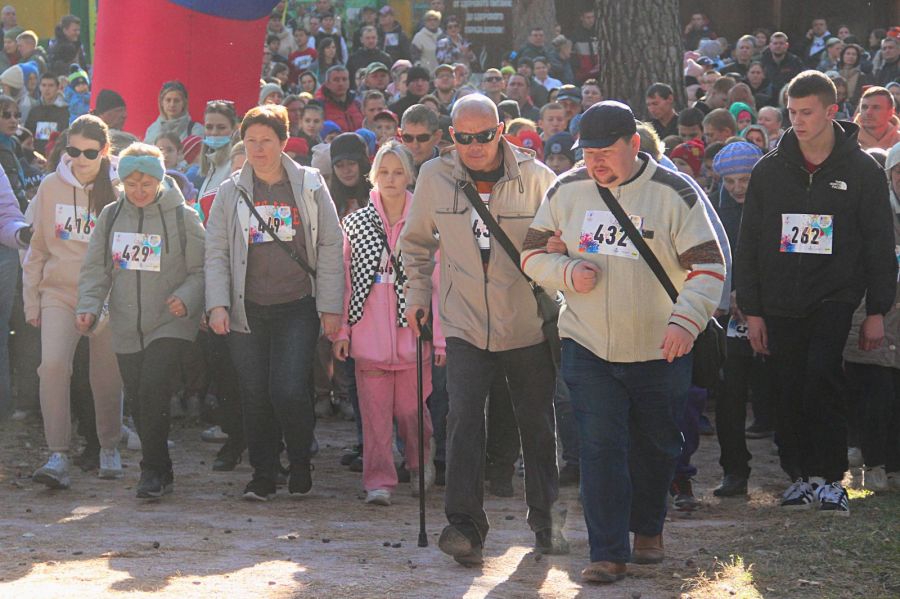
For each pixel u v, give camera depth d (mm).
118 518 7816
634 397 6297
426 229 6930
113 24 12406
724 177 9289
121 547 7020
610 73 15930
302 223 8188
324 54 20984
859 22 29891
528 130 11367
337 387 11859
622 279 6125
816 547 6816
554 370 6781
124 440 10289
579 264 6117
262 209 8164
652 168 6148
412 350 8438
